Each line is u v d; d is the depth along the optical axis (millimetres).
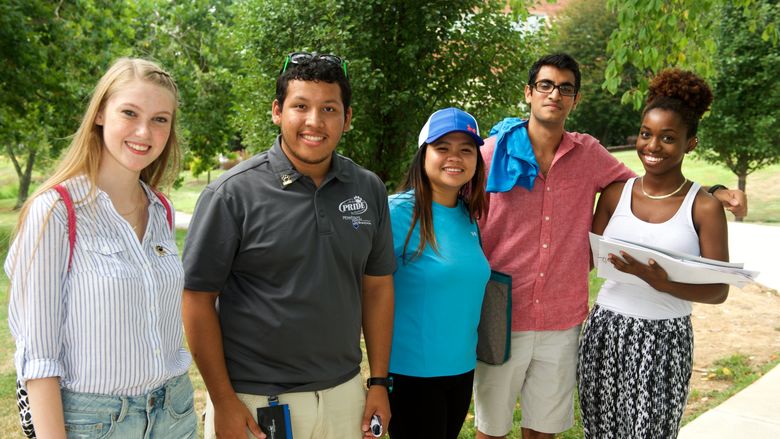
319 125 2137
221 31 9438
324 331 2205
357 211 2275
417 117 8148
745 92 15133
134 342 1797
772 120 14539
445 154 2592
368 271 2451
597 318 2852
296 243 2137
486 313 2869
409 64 7824
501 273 2867
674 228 2654
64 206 1736
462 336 2672
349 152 8086
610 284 2830
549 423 3104
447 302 2617
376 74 7770
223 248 2119
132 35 12719
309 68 2154
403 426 2699
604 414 2838
